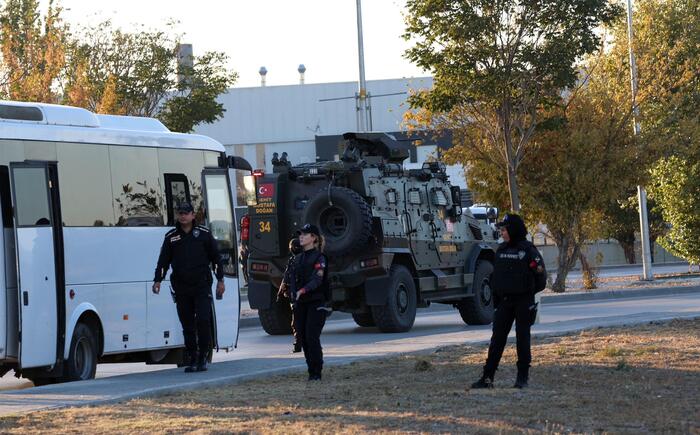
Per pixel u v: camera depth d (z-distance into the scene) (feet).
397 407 54.13
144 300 82.07
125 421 51.52
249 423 49.96
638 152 176.65
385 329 111.04
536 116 164.55
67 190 75.92
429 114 167.63
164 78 191.42
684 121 180.24
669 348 77.92
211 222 88.84
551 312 136.98
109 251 78.95
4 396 61.11
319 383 65.16
